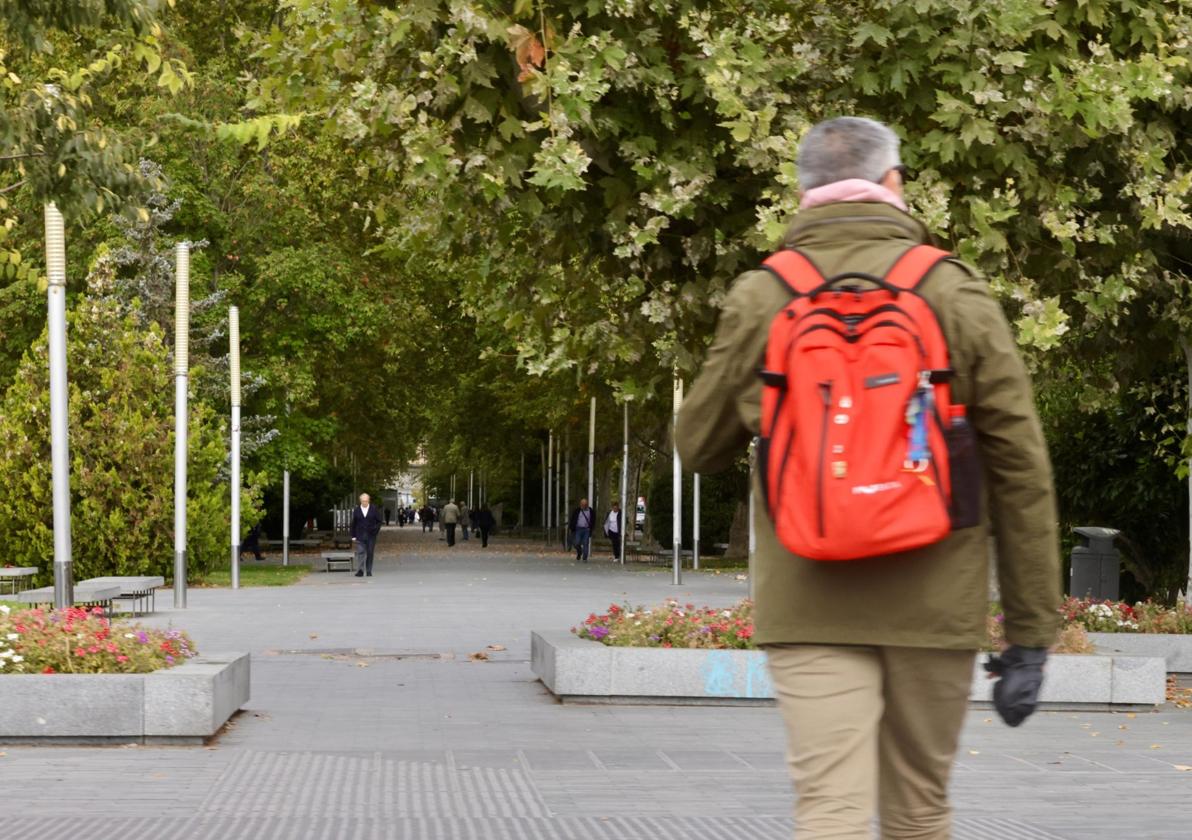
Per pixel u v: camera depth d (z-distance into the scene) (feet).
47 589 63.31
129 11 39.19
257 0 125.90
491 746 31.68
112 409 99.09
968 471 10.23
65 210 40.29
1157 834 22.80
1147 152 37.81
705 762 29.60
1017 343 35.63
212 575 119.24
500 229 39.17
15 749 30.96
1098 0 36.37
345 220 139.85
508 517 316.60
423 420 195.21
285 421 143.23
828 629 10.32
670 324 38.01
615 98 35.47
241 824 23.07
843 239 10.80
